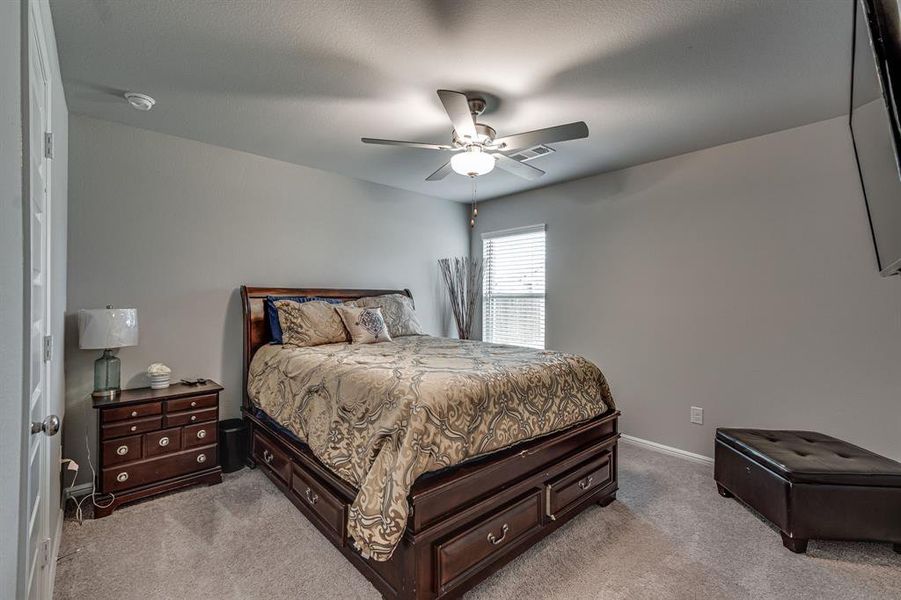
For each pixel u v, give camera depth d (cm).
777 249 294
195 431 277
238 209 338
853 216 266
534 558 204
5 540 78
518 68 213
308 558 203
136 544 213
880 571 194
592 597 178
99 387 263
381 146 326
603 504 254
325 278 392
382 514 157
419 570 161
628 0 166
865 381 261
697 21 178
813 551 210
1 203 74
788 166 289
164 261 303
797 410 286
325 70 217
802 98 245
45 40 153
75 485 263
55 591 177
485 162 242
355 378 213
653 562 202
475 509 180
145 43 194
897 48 83
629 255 373
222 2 167
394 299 405
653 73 218
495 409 200
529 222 457
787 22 178
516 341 470
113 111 265
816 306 279
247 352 329
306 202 378
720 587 184
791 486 209
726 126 285
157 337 300
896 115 85
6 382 78
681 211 341
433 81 227
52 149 174
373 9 171
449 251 503
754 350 304
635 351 369
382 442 175
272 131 298
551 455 222
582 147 323
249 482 285
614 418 262
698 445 331
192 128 293
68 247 263
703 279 329
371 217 428
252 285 346
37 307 132
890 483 204
